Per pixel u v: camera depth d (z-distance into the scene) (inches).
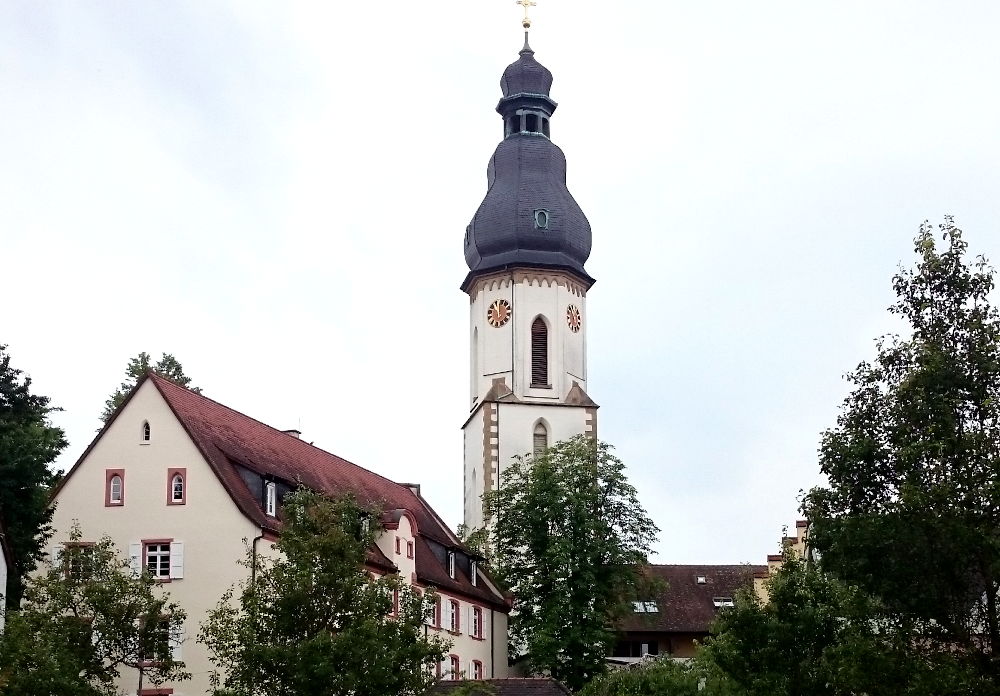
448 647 1829.5
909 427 1384.1
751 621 1811.0
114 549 2362.2
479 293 3998.5
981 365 1360.7
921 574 1357.0
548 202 3981.3
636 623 3900.1
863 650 1401.3
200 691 2266.2
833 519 1402.6
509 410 3841.0
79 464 2423.7
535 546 3216.0
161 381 2454.5
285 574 1764.3
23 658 1670.8
